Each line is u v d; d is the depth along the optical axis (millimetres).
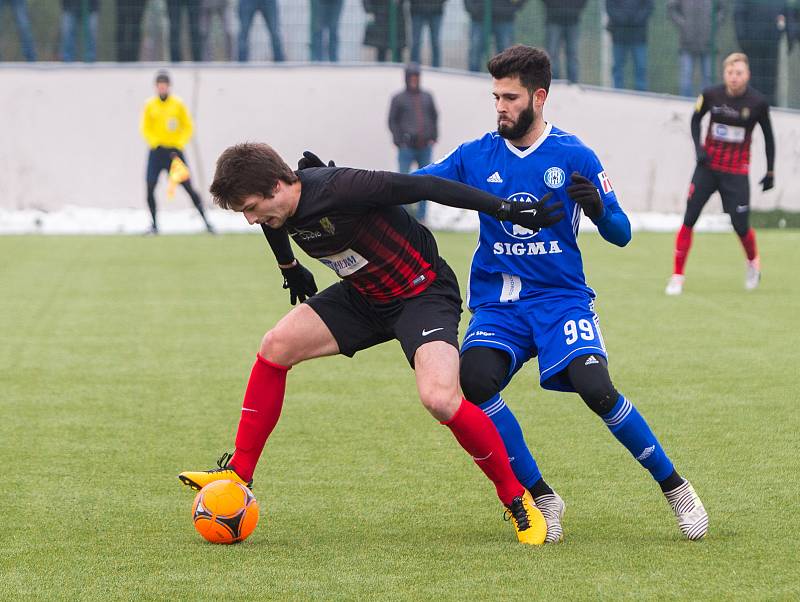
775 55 71250
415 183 15961
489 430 16250
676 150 72312
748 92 41250
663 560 15469
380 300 17016
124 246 58750
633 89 72000
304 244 16500
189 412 25016
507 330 17219
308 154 17234
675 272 42094
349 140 72125
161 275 47500
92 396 26578
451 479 19875
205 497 16422
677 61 71812
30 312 38469
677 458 20953
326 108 71875
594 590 14266
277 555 15891
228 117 71688
